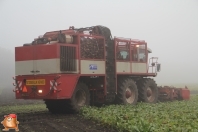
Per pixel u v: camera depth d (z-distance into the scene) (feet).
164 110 41.81
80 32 46.80
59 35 42.14
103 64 47.85
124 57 52.49
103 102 49.03
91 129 31.89
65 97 41.16
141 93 57.11
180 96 65.41
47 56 41.39
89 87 48.39
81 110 42.42
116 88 50.24
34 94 42.14
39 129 31.40
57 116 40.91
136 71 55.06
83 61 44.29
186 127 29.19
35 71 42.27
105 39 49.47
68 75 41.75
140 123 29.58
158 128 29.09
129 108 43.42
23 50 43.55
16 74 43.98
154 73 60.13
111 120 33.27
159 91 64.49
